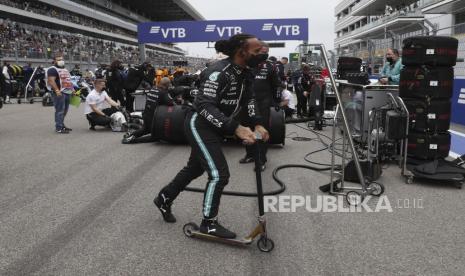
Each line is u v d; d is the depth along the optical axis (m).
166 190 3.61
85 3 55.75
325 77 11.16
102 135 8.86
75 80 19.34
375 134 5.62
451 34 10.85
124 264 2.94
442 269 2.84
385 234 3.42
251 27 16.92
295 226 3.62
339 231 3.50
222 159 3.25
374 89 6.60
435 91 5.20
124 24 65.06
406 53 5.38
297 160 6.31
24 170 5.68
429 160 5.29
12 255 3.09
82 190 4.72
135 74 11.27
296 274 2.79
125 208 4.10
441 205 4.14
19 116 12.45
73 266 2.91
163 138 7.56
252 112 3.22
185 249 3.18
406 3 42.19
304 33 16.59
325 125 10.10
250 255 3.08
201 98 3.02
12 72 18.70
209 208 3.26
